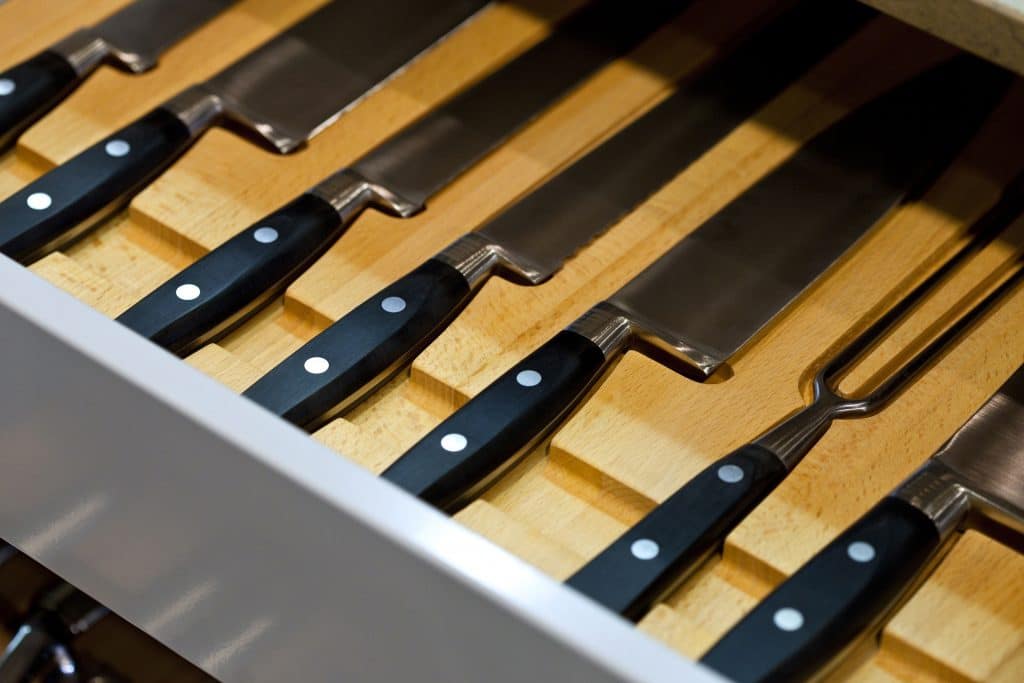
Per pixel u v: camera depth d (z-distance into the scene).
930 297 0.90
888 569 0.72
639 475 0.80
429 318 0.85
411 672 0.70
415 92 1.03
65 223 0.89
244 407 0.67
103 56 1.02
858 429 0.82
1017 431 0.80
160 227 0.92
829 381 0.84
